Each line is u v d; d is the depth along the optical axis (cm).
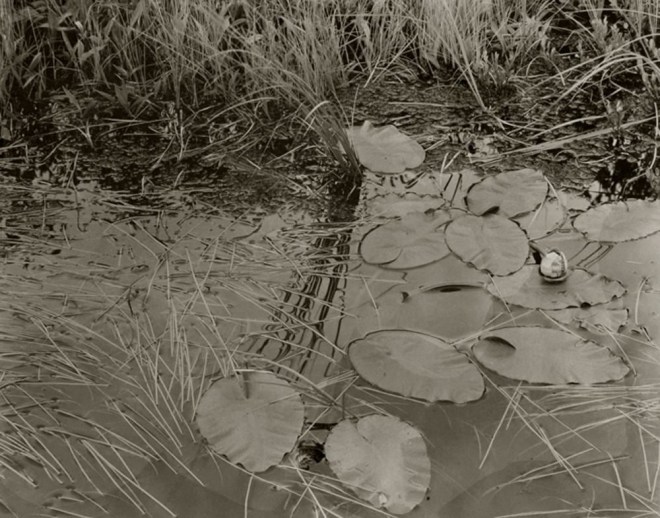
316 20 306
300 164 272
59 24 308
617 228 235
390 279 225
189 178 268
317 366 201
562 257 216
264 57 298
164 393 197
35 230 247
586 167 265
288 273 229
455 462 179
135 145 283
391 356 196
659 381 193
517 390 192
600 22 304
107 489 178
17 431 189
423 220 239
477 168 267
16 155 280
